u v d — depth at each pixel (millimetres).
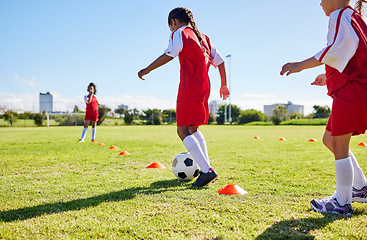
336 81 2037
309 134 13117
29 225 1857
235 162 4629
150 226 1830
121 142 8641
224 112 44812
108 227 1815
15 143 8375
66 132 16312
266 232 1715
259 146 7230
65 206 2299
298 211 2135
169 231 1753
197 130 3314
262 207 2215
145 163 4648
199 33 3033
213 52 3271
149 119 39562
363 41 1966
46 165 4465
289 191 2775
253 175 3590
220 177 3482
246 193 2676
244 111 43688
